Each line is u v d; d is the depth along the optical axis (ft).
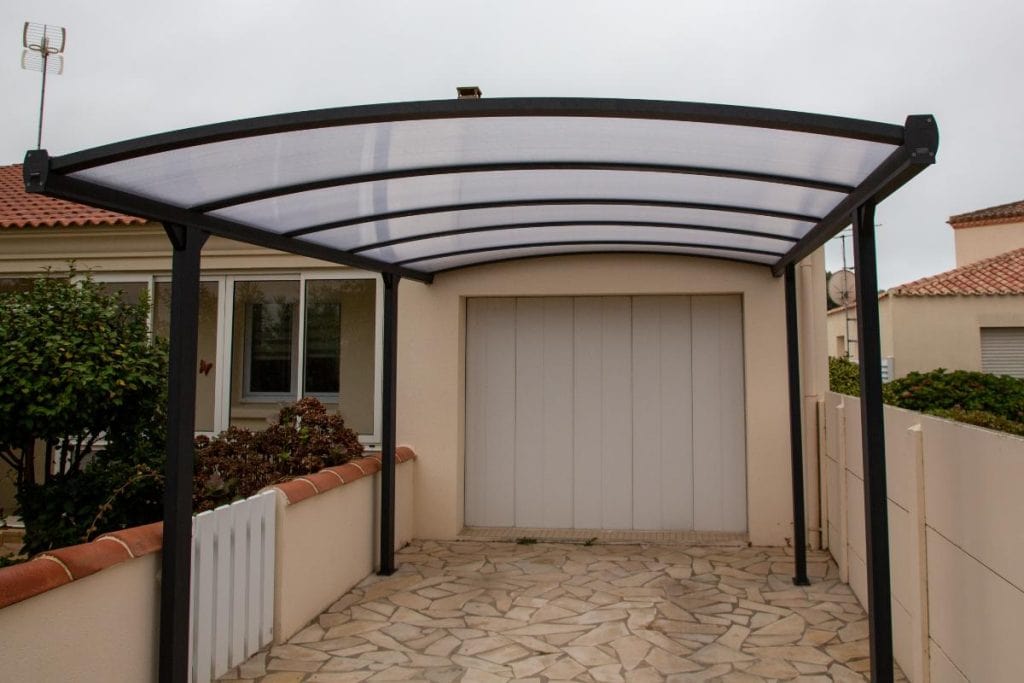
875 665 11.41
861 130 9.55
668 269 24.64
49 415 18.51
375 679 14.06
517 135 11.41
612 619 17.34
